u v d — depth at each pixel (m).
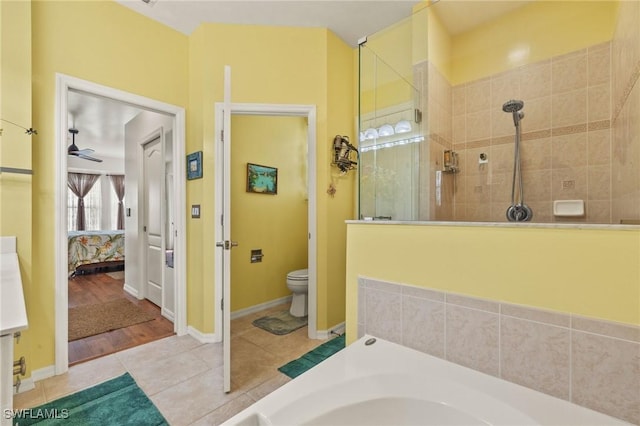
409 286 1.34
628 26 1.57
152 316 3.06
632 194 1.49
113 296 3.77
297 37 2.59
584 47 2.01
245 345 2.41
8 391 0.86
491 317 1.12
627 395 0.88
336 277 2.68
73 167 7.06
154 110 2.55
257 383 1.86
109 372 1.98
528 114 2.21
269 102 2.55
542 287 1.02
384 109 2.37
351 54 2.90
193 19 2.49
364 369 1.18
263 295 3.37
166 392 1.76
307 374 1.15
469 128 2.44
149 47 2.46
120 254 5.34
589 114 1.99
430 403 1.04
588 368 0.94
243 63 2.53
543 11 2.15
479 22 2.38
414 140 2.24
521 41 2.24
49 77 1.97
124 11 2.32
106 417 1.54
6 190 1.74
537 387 1.03
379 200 2.32
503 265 1.10
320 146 2.60
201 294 2.54
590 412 0.93
